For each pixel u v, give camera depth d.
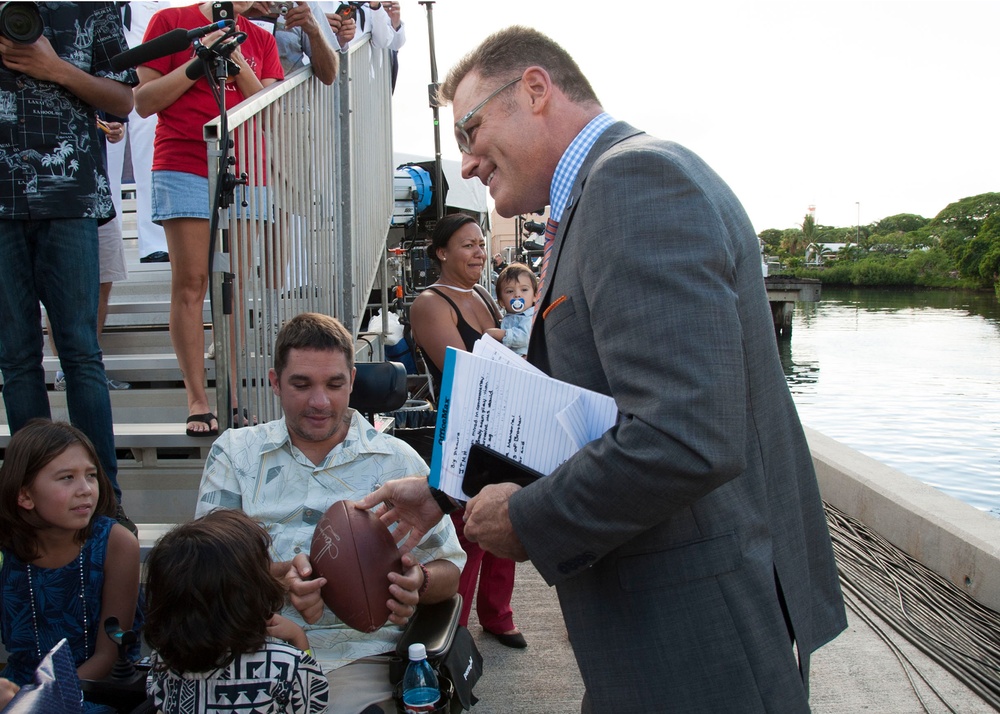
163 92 3.38
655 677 1.33
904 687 2.88
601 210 1.30
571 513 1.25
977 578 3.59
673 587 1.33
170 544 1.69
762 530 1.38
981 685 2.85
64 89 2.79
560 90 1.53
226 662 1.68
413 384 4.74
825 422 13.21
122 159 5.18
